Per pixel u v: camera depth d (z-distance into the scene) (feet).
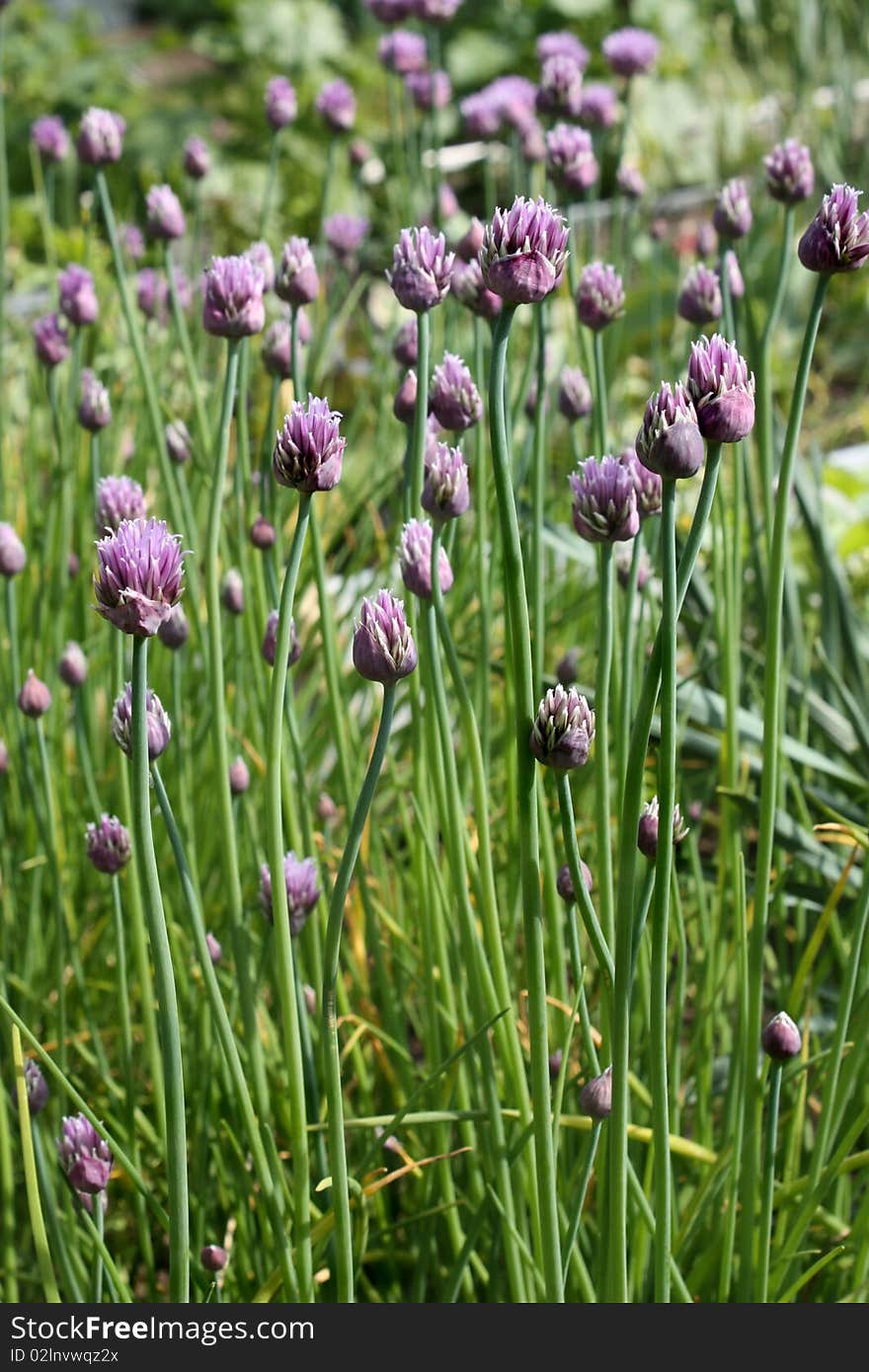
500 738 4.28
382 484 4.58
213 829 3.93
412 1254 3.37
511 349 5.06
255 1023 3.14
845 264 2.78
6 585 3.38
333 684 3.39
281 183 10.82
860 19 10.30
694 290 3.40
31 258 9.87
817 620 4.89
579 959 2.89
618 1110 2.73
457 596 3.83
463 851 3.00
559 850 3.55
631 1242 3.18
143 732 2.53
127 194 10.27
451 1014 3.26
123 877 3.69
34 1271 3.40
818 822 3.93
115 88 12.14
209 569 3.03
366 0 5.06
